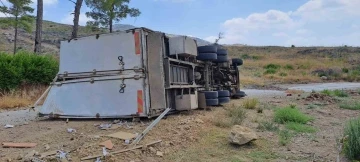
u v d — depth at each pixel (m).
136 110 6.75
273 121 7.50
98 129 6.18
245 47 78.00
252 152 5.18
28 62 13.97
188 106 7.81
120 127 6.27
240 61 12.83
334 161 4.82
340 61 55.09
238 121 7.07
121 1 25.03
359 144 4.83
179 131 6.01
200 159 4.82
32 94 12.94
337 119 8.26
